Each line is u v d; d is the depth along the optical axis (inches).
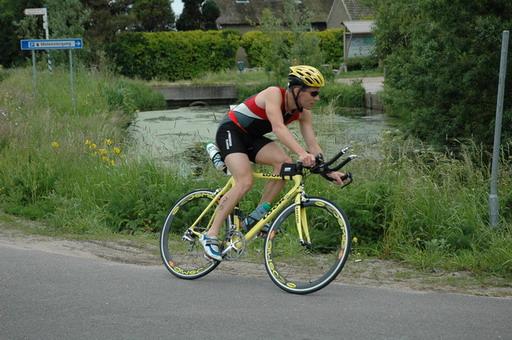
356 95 1154.7
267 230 208.4
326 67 1360.7
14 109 584.7
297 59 1363.2
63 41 751.1
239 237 211.0
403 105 679.1
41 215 331.9
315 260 246.8
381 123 840.3
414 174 309.3
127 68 1732.3
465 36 550.6
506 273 232.1
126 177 349.7
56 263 233.1
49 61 1117.1
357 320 174.4
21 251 251.3
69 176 370.6
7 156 384.8
